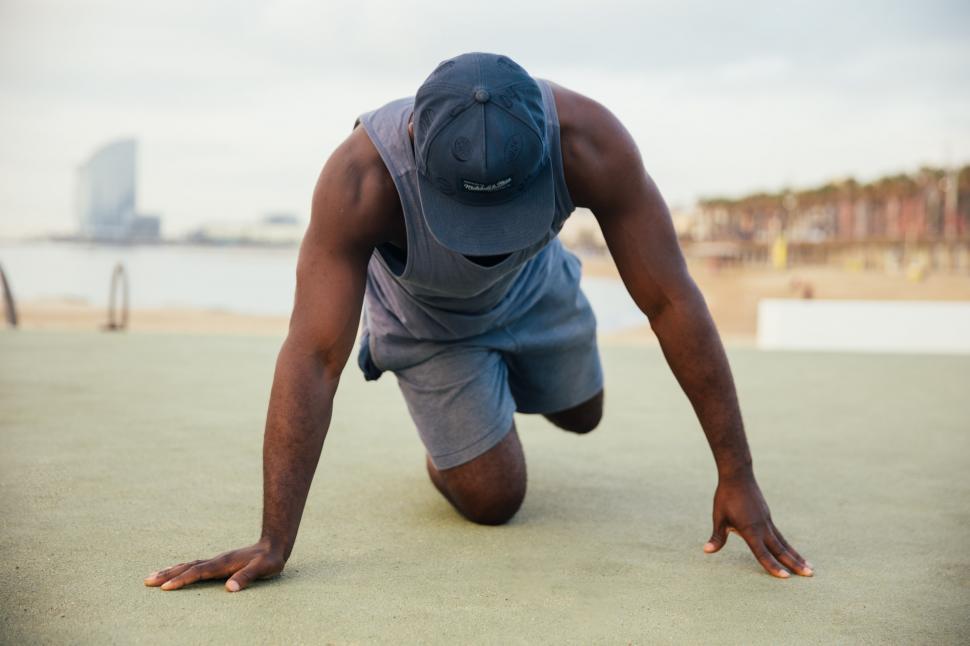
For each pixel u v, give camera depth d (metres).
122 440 3.10
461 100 1.53
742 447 1.86
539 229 1.62
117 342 6.89
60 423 3.40
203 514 2.17
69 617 1.49
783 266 65.56
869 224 79.44
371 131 1.72
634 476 2.71
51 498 2.29
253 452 2.94
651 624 1.52
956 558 1.92
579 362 2.44
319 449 1.75
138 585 1.65
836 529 2.16
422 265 1.79
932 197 75.44
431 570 1.79
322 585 1.68
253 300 31.61
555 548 1.96
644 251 1.82
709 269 65.19
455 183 1.56
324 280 1.71
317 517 2.18
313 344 1.71
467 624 1.50
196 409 3.83
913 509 2.36
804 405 4.36
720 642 1.45
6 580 1.67
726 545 2.00
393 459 2.91
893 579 1.78
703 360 1.84
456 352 2.15
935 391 4.89
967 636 1.48
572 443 3.25
